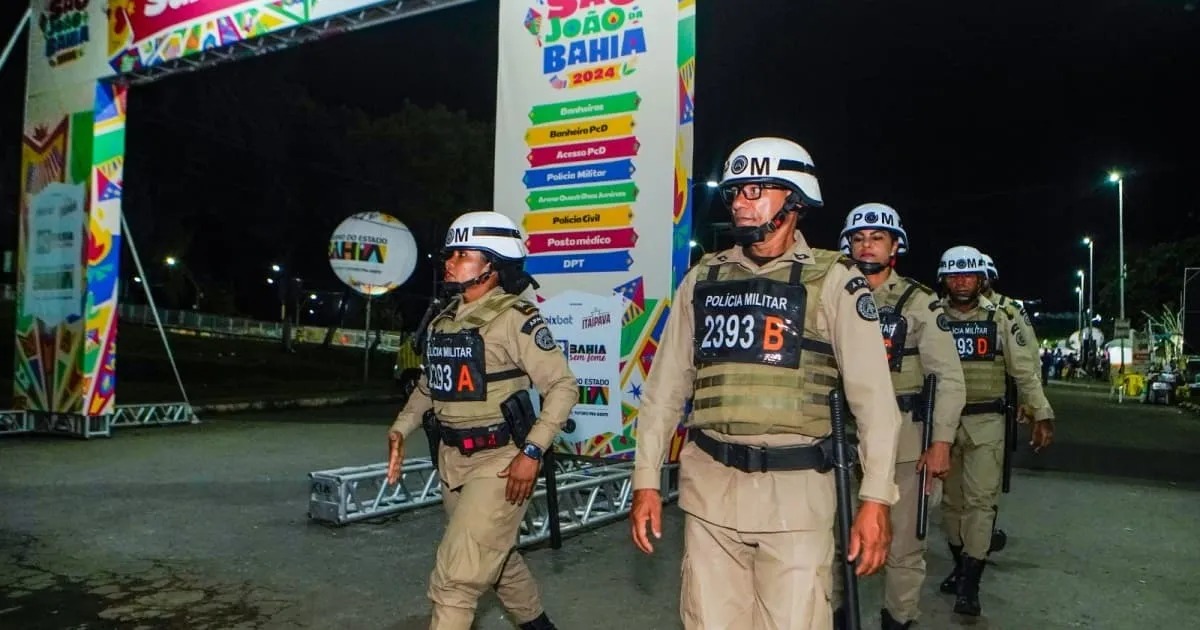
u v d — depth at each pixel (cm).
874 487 256
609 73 725
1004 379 522
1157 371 2792
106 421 1188
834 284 272
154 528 678
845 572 263
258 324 4541
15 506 749
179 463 985
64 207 1189
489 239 383
